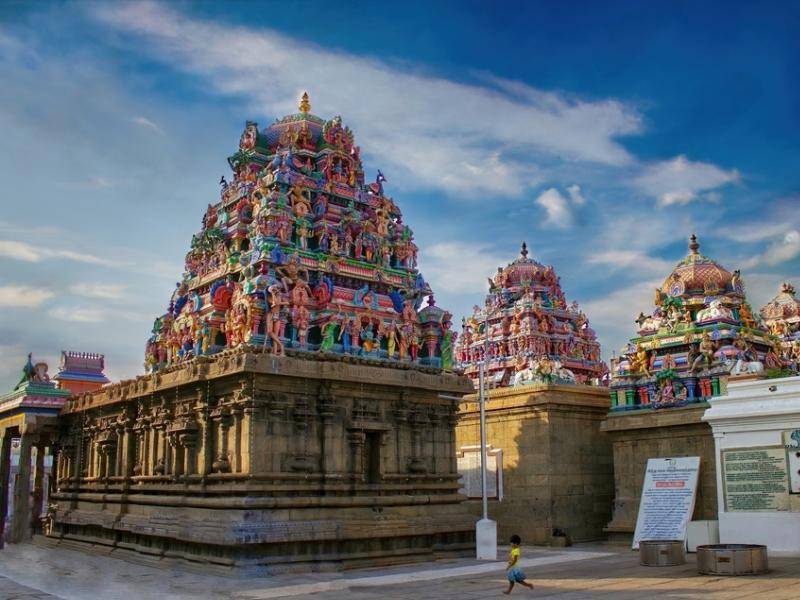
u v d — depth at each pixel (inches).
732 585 1040.8
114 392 1856.5
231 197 1984.5
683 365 1963.6
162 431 1667.1
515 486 1974.7
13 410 2188.7
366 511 1507.1
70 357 2564.0
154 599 1072.2
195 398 1558.8
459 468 2119.8
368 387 1571.1
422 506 1610.5
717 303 2074.3
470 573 1315.2
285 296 1630.2
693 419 1739.7
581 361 3169.3
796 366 2272.4
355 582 1219.2
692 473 1694.1
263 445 1408.7
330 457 1488.7
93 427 1978.3
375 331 1764.3
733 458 1473.9
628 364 1957.4
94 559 1625.2
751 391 1480.1
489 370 3120.1
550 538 1865.2
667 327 2080.5
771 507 1412.4
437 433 1685.5
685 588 1030.4
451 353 1857.8
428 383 1648.6
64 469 2143.2
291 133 1983.3
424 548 1536.7
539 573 1278.3
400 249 1953.7
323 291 1720.0
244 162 2006.6
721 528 1470.2
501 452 2023.9
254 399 1407.5
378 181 2057.1
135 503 1717.5
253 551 1320.1
